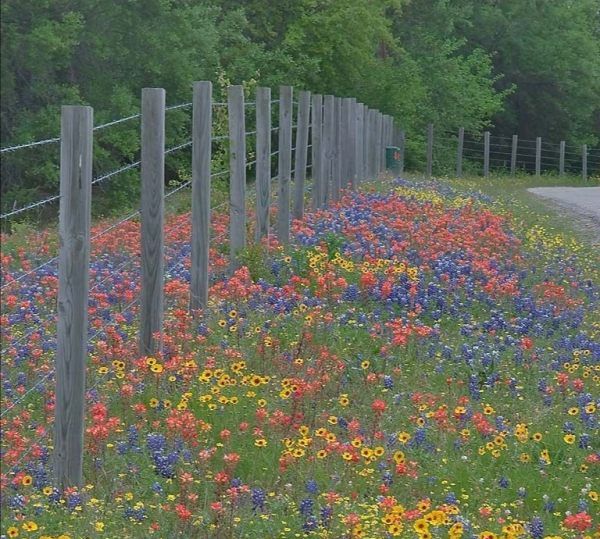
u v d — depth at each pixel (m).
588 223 22.64
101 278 12.05
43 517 5.97
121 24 35.78
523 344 9.67
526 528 6.06
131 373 8.16
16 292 12.30
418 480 6.74
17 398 8.24
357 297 11.22
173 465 6.63
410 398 8.33
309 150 32.72
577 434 7.74
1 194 34.38
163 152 9.07
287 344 9.55
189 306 10.51
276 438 7.18
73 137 6.68
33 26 33.66
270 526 5.91
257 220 13.59
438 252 14.00
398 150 37.53
